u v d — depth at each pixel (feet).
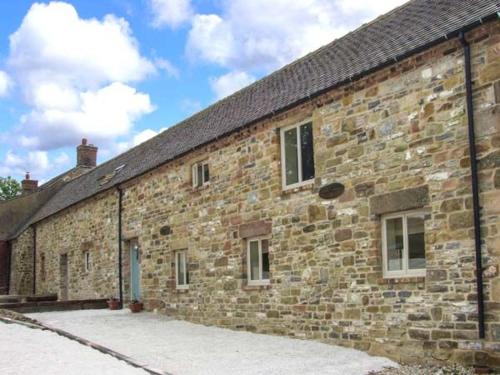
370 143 33.65
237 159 44.88
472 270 27.76
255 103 46.73
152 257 56.85
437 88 30.07
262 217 41.75
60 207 82.33
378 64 32.65
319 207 36.88
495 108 27.20
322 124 37.04
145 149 68.90
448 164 29.30
